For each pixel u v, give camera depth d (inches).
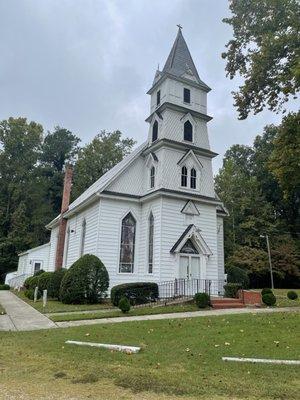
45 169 2534.5
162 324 490.0
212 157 983.6
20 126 2297.0
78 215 1063.6
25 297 970.1
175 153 918.4
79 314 591.8
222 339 402.0
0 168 2214.6
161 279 802.8
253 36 668.1
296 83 600.4
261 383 253.4
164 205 852.0
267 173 1995.6
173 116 948.0
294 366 303.6
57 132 2738.7
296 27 602.9
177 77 975.0
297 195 1955.0
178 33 1072.2
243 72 693.9
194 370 287.4
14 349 347.3
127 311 609.9
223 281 914.1
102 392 225.5
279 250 1684.3
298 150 619.5
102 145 2111.2
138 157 959.0
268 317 528.7
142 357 327.0
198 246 871.1
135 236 894.4
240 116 711.1
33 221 2166.6
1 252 1987.0
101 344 371.6
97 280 759.1
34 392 221.9
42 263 1481.3
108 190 882.1
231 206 1850.4
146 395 221.8
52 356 321.1
